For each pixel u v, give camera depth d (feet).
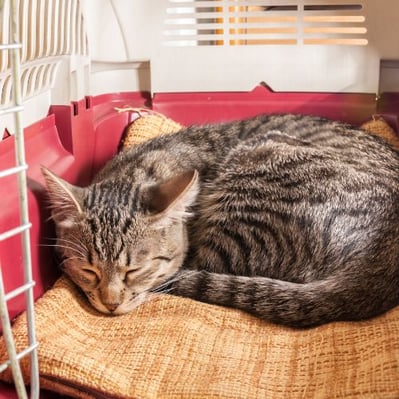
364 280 1.61
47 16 1.83
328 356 1.45
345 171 1.81
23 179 1.11
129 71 2.53
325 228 1.73
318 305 1.60
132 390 1.37
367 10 2.35
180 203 1.75
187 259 1.87
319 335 1.53
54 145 1.96
